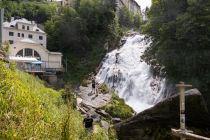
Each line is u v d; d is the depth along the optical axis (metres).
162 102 11.41
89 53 68.44
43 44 70.88
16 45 58.91
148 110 11.56
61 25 70.75
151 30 42.12
